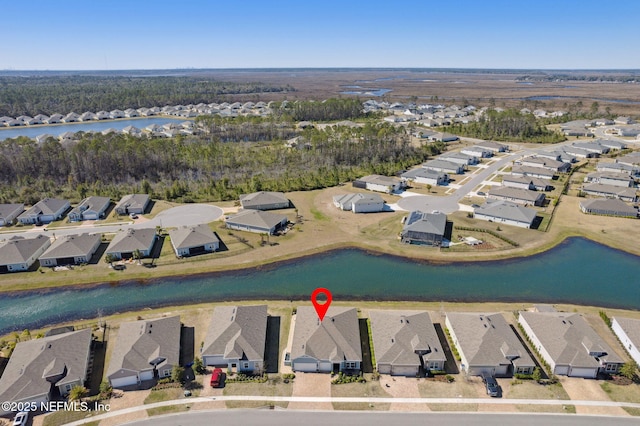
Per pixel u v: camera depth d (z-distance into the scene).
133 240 85.94
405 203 115.50
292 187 127.00
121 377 50.16
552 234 95.62
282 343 58.31
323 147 159.50
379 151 158.00
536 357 55.50
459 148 184.12
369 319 63.06
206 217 105.19
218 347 54.22
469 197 120.56
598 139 195.50
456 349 56.69
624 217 105.19
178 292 73.25
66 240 85.00
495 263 83.25
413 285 75.38
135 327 58.81
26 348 54.03
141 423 45.00
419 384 50.84
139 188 125.69
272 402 47.84
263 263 83.00
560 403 47.72
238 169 144.62
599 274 79.38
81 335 56.50
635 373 52.50
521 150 181.25
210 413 46.28
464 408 47.12
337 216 106.25
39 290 73.75
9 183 128.25
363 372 52.91
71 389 48.75
